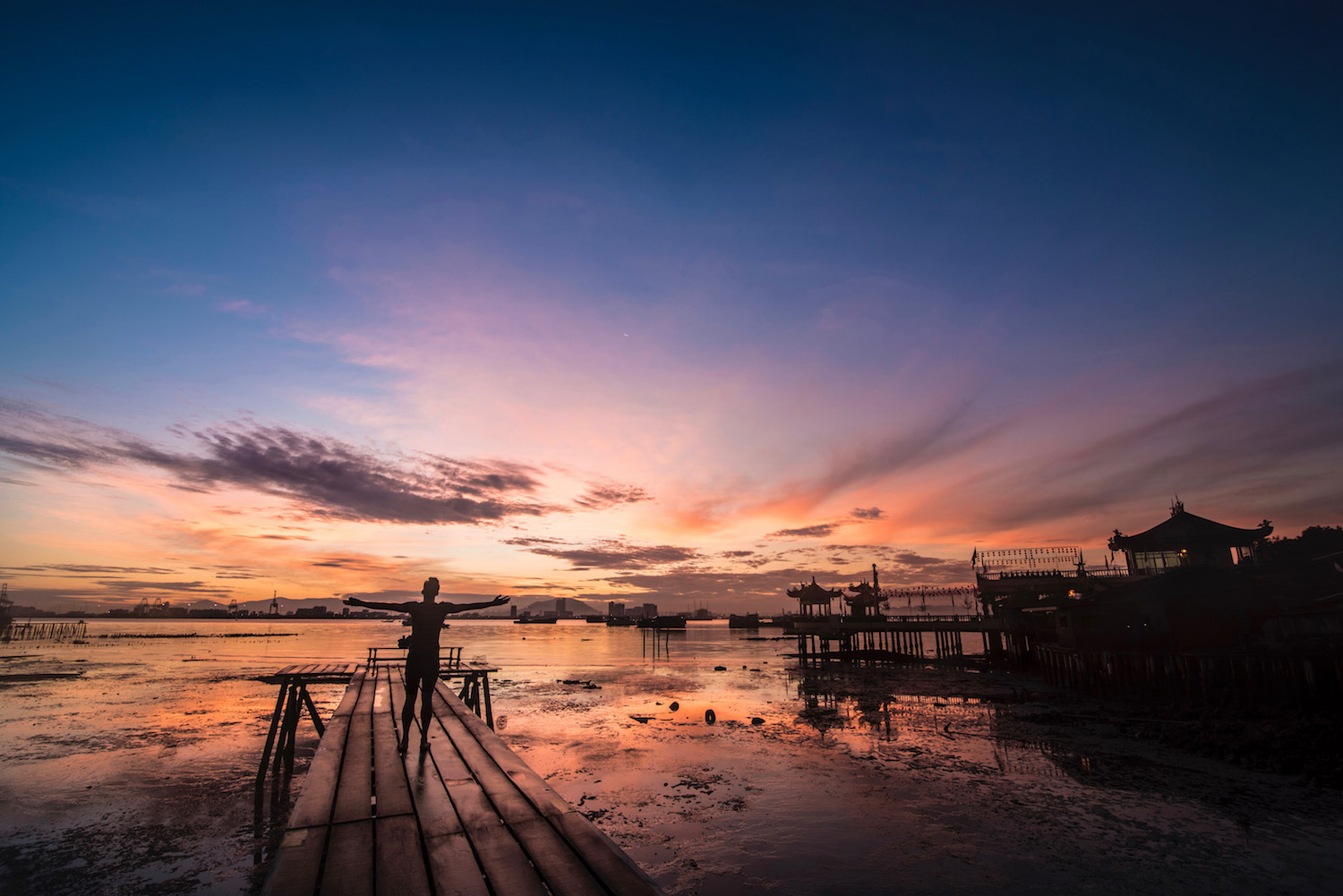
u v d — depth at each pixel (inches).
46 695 1505.9
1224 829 562.3
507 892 168.6
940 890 458.6
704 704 1353.3
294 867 187.5
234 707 1306.6
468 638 5280.5
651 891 166.2
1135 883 463.2
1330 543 1914.4
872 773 757.3
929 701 1354.6
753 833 569.9
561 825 223.1
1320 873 474.6
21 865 504.4
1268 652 1059.9
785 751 879.7
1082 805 632.4
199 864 506.9
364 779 285.1
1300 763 731.4
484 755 331.3
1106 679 1284.4
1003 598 2240.4
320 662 854.5
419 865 190.7
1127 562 2030.0
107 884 470.6
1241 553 2005.4
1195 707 1055.6
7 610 4768.7
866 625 2409.0
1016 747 882.1
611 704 1352.1
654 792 692.7
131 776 759.1
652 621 5467.5
